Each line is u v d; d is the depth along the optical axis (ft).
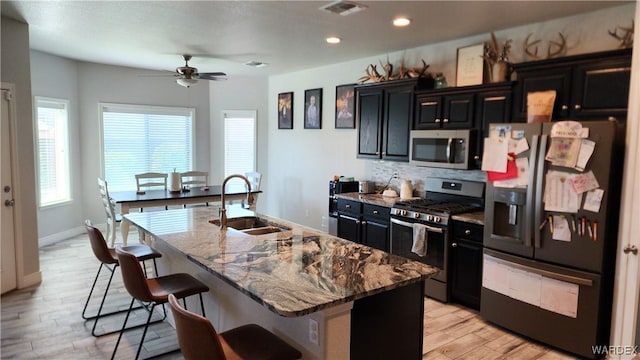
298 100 22.40
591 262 9.51
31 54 18.30
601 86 10.23
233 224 11.62
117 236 21.65
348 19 12.36
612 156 9.14
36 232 14.25
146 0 10.97
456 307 12.84
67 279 14.71
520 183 10.54
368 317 6.48
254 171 25.45
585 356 9.77
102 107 22.16
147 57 19.12
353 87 18.76
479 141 13.00
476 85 12.89
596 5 10.75
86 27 13.75
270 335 6.81
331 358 6.09
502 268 11.12
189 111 24.97
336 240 9.20
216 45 16.12
